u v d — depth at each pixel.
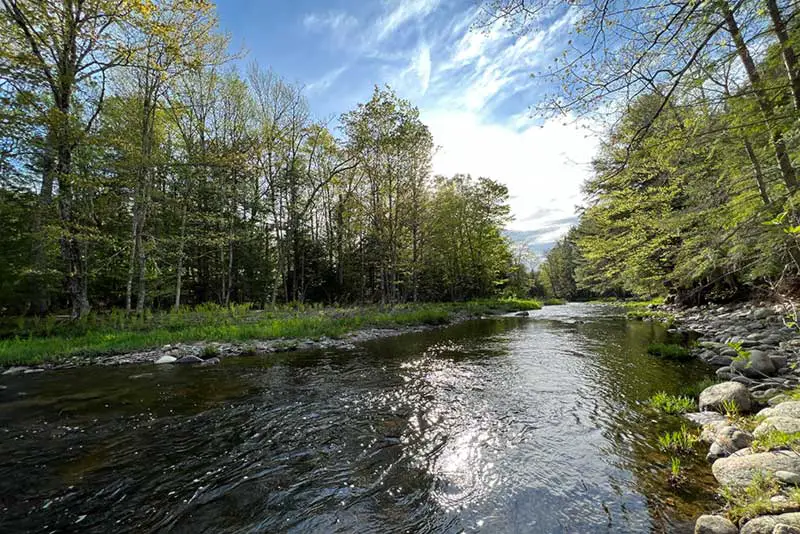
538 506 3.67
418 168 25.88
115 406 6.89
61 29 13.03
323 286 34.25
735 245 7.95
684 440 4.76
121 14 13.34
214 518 3.62
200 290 29.55
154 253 19.97
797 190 5.38
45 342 12.28
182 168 19.31
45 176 14.41
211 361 10.88
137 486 4.19
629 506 3.59
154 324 15.55
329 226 35.78
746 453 4.10
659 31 3.94
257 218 29.03
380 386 8.05
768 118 5.08
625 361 9.68
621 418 5.81
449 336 15.73
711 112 5.23
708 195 9.52
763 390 6.56
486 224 38.94
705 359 9.29
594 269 33.12
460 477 4.28
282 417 6.27
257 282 30.16
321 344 13.69
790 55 4.82
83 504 3.85
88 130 14.92
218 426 5.91
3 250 15.84
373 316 19.89
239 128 24.58
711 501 3.57
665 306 24.11
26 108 12.04
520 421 5.88
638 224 18.17
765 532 2.84
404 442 5.25
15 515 3.67
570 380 8.09
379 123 24.45
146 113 17.05
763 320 12.71
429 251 31.72
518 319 23.55
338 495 3.98
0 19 11.76
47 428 5.85
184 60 16.03
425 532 3.37
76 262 15.78
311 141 28.17
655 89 4.36
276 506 3.80
